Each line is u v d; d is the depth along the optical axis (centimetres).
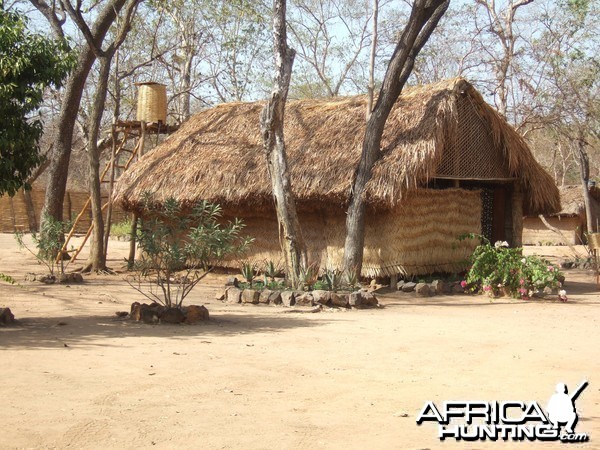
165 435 482
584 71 2422
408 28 1349
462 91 1519
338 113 1616
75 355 725
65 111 1866
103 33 1806
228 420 519
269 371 675
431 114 1435
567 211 3469
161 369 671
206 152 1717
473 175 1591
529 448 475
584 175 2408
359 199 1388
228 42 2756
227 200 1573
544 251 3073
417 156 1372
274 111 1268
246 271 1339
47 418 511
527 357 766
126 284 1510
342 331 920
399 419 530
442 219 1548
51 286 1429
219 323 967
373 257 1480
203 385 617
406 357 756
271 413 539
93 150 1750
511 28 2541
